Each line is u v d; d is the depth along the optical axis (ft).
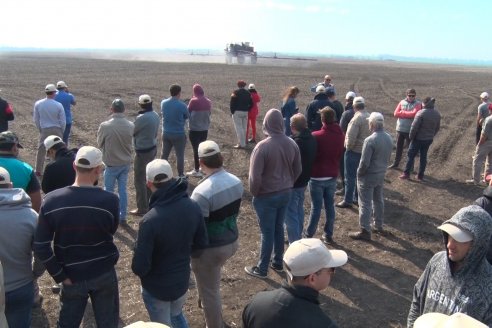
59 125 31.71
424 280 9.95
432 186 34.35
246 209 28.32
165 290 12.53
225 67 164.96
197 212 12.84
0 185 12.23
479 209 8.96
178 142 30.48
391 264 21.49
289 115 38.04
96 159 12.10
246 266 20.75
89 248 12.06
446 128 59.52
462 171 39.14
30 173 15.98
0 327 9.75
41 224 11.71
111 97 76.54
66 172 16.61
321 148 21.38
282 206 18.85
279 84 107.65
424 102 33.99
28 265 12.67
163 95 80.59
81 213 11.75
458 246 8.84
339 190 32.30
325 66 212.23
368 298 18.48
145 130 24.90
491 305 8.86
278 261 20.11
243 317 9.06
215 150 14.29
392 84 124.26
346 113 31.24
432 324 7.34
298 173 18.93
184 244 12.55
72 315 12.45
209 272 14.35
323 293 18.79
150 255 12.09
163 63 181.47
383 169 23.32
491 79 163.32
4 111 29.91
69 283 12.05
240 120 43.42
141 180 25.76
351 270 20.79
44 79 102.37
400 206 29.71
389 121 63.98
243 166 38.01
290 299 8.58
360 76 149.28
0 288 9.67
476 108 79.87
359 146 27.30
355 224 26.20
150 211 12.22
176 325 13.44
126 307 17.30
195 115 33.47
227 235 14.20
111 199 12.25
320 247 8.78
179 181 12.73
